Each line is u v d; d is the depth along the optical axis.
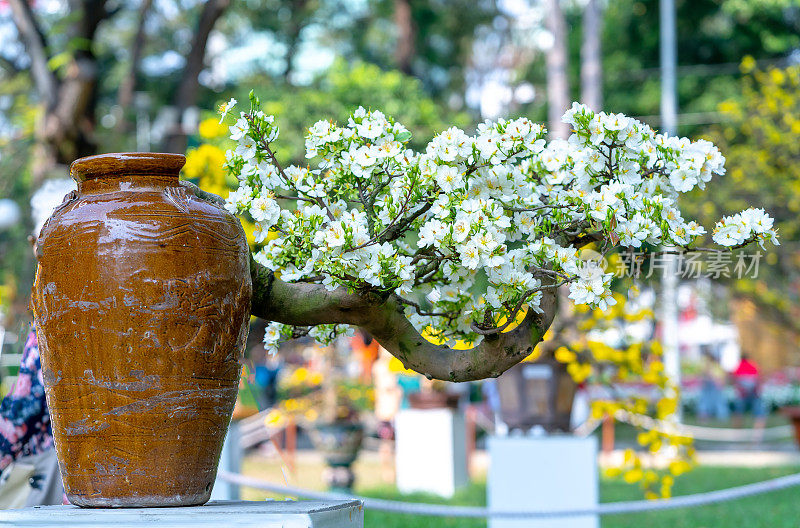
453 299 2.19
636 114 19.02
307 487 9.73
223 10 9.71
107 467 1.94
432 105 12.97
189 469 1.97
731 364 22.27
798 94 10.66
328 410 9.35
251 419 10.06
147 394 1.92
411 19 21.98
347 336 2.41
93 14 9.15
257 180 2.12
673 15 14.67
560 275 2.02
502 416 6.29
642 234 2.00
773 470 10.74
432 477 9.79
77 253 1.93
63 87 9.03
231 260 2.02
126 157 2.02
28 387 2.75
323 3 24.69
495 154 2.08
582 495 6.04
